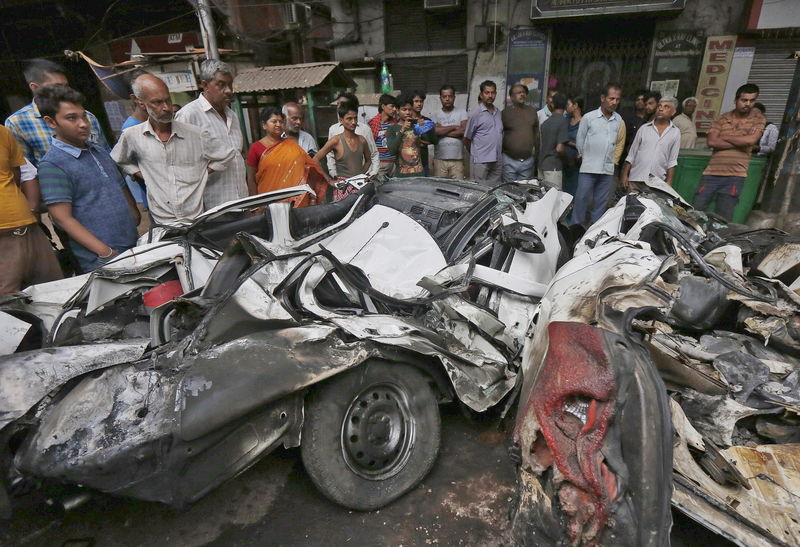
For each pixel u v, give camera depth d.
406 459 2.15
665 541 1.29
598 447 1.35
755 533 1.58
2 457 1.52
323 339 1.94
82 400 1.59
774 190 5.94
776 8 6.53
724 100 7.23
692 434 1.74
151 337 1.88
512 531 1.51
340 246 2.96
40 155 3.65
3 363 1.61
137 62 6.29
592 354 1.45
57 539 1.99
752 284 2.50
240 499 2.18
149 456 1.52
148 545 1.95
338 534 1.98
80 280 2.58
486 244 2.79
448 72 8.50
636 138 5.32
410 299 2.46
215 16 6.85
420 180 3.56
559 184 5.94
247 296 1.93
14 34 8.95
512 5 7.72
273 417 1.78
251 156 4.29
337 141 4.89
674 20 7.19
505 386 2.48
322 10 8.56
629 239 2.44
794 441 2.02
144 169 3.36
